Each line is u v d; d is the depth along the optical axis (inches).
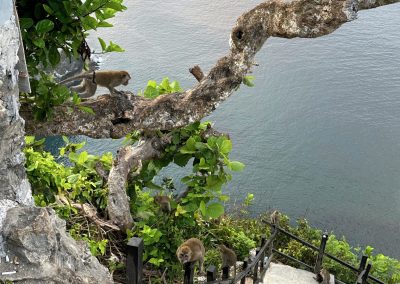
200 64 985.5
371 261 461.7
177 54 1006.4
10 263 173.8
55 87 288.5
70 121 298.7
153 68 960.3
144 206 371.9
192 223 376.5
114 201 350.9
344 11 277.0
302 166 783.1
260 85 959.0
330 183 756.6
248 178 755.4
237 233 450.9
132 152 360.5
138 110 309.1
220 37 1063.0
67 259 188.4
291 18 287.4
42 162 335.3
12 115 191.2
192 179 365.1
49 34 284.0
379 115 898.1
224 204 689.6
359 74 997.2
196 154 360.2
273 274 371.9
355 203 732.0
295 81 974.4
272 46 1076.5
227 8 1168.8
